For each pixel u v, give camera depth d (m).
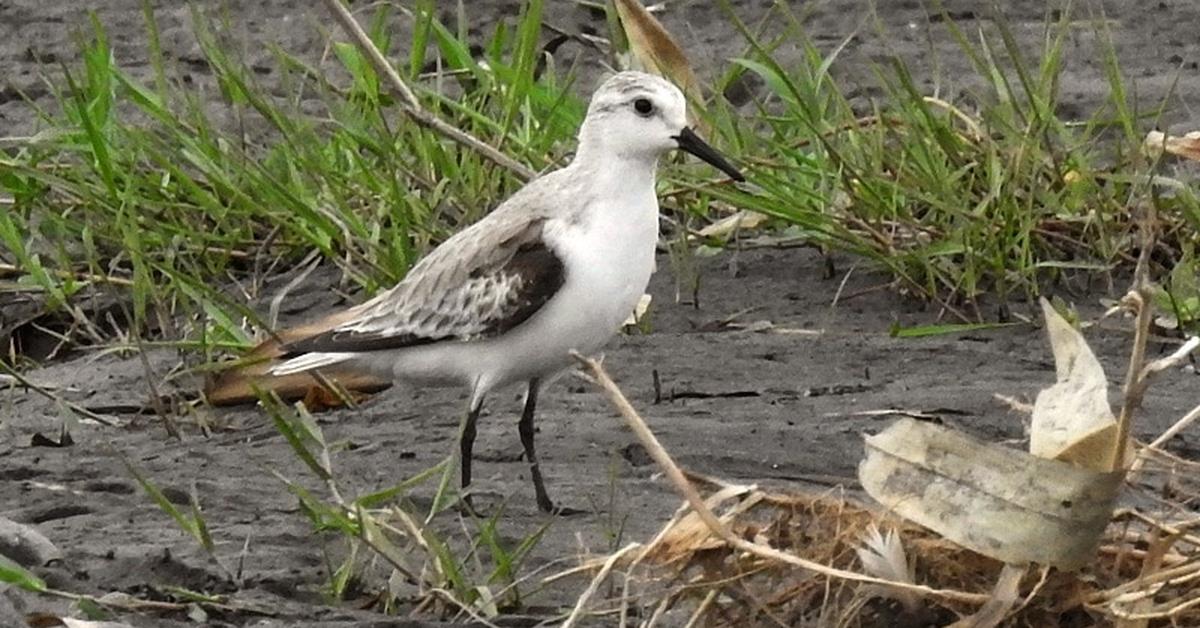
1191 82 16.94
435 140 14.41
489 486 10.43
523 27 14.78
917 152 13.70
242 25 19.02
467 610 8.39
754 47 14.37
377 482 10.48
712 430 11.05
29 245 14.81
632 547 7.88
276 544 9.46
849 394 11.64
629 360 12.34
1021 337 12.62
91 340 13.98
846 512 7.83
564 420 11.45
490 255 10.74
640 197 10.74
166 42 18.88
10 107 17.81
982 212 13.06
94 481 10.56
